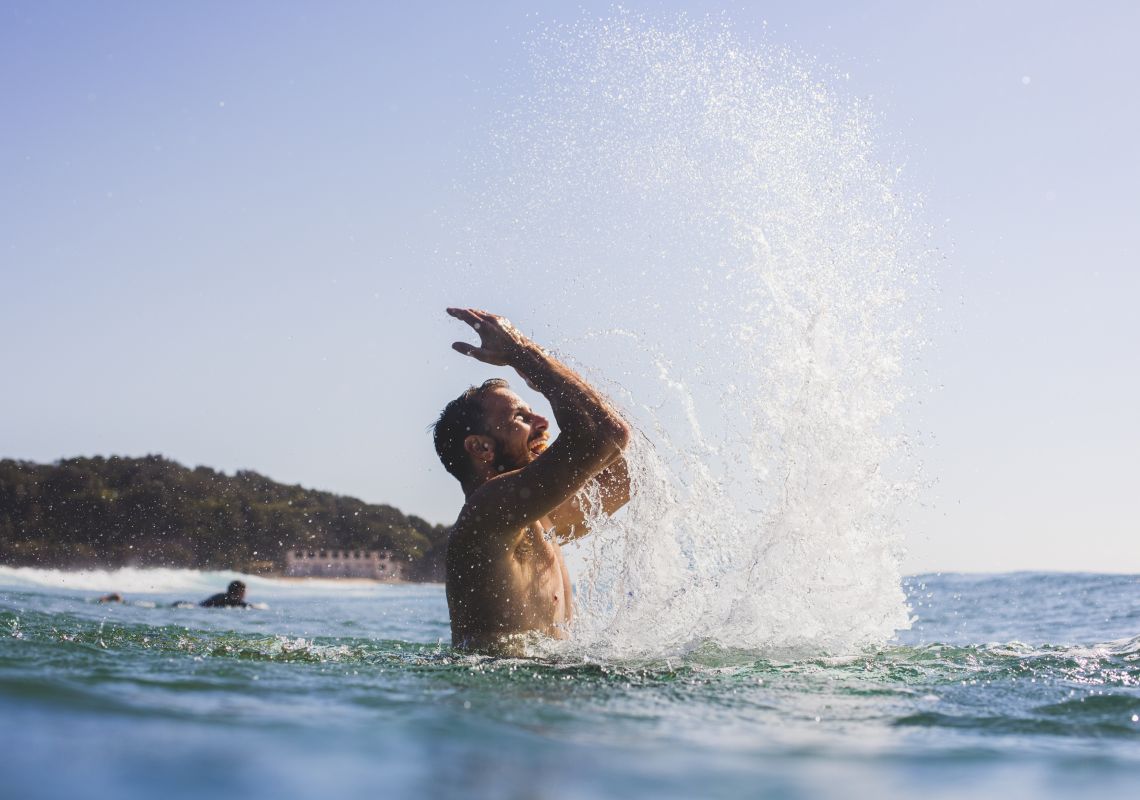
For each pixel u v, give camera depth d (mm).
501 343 3254
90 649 2629
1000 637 6172
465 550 3018
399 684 2178
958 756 1590
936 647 3264
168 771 1174
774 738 1676
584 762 1377
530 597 3070
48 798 1027
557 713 1833
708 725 1788
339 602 12320
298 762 1269
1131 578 13016
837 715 1981
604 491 3383
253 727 1495
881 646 3283
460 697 1989
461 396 3402
